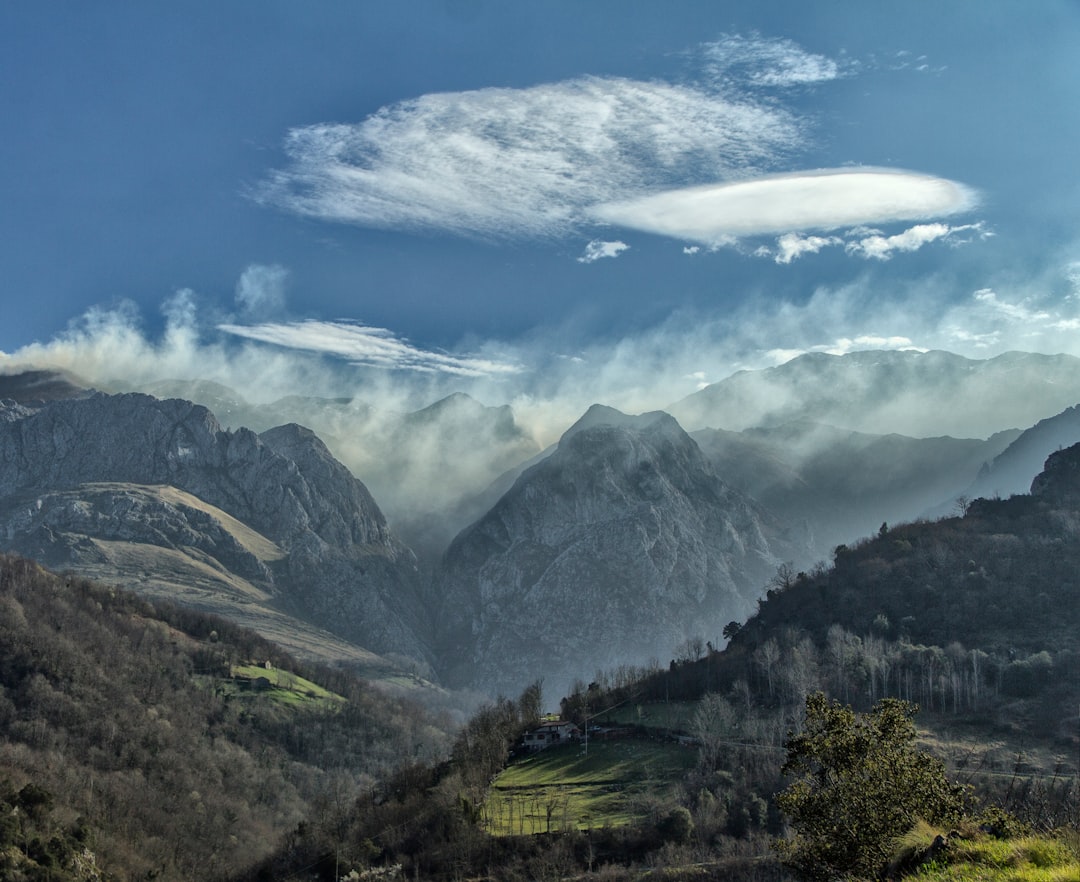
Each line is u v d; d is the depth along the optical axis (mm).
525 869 189250
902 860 64812
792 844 72500
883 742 70500
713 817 191125
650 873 173000
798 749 72250
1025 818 97688
